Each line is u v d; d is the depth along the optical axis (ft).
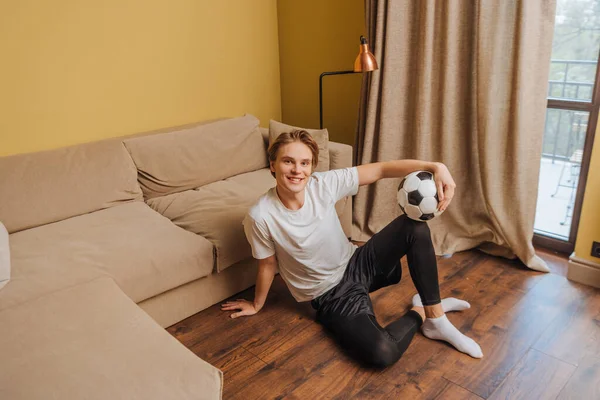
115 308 5.18
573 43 7.89
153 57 9.36
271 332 6.75
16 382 4.10
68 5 8.15
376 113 9.02
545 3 7.21
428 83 8.26
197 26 9.82
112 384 4.09
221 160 8.93
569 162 8.60
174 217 7.72
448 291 7.63
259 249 6.43
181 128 9.50
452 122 8.41
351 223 9.17
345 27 10.01
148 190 8.31
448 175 6.04
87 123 8.84
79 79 8.56
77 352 4.47
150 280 6.32
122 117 9.25
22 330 4.79
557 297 7.38
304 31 10.76
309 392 5.68
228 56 10.49
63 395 3.97
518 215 8.04
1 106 7.86
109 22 8.66
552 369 5.93
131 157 8.21
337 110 10.74
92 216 7.42
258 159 9.52
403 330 6.08
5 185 7.06
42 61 8.09
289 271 6.64
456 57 8.09
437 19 8.02
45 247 6.53
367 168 6.56
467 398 5.53
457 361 6.11
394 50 8.47
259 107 11.43
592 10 7.52
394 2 8.20
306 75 11.08
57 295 5.39
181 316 6.94
